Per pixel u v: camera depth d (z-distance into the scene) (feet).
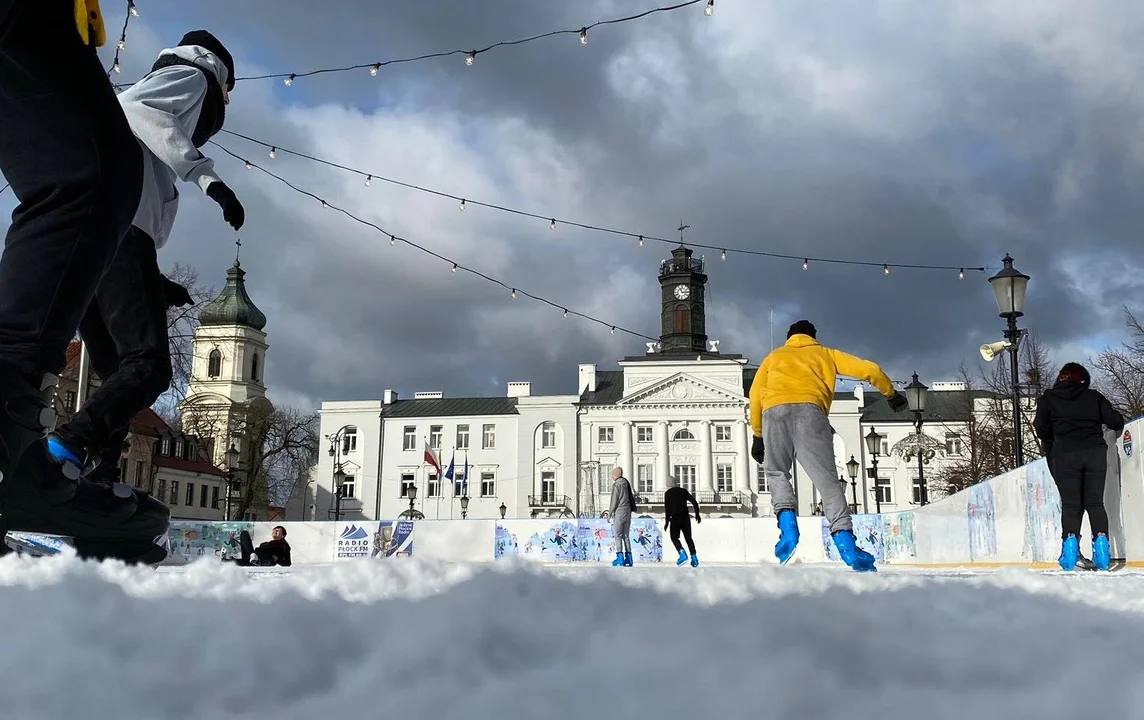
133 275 11.14
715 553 89.20
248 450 199.41
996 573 11.89
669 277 312.29
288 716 2.94
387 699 3.08
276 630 3.96
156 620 4.19
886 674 3.38
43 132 9.09
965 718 2.78
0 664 3.34
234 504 198.29
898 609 5.24
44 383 9.05
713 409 260.01
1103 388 115.24
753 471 257.75
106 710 2.96
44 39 8.91
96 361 11.62
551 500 262.47
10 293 8.96
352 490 270.46
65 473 9.43
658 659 3.59
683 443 260.83
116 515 9.99
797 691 3.04
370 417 272.72
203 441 193.57
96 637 3.77
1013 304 49.26
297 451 212.02
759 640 3.92
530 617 4.41
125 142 9.57
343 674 3.52
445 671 3.46
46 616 4.03
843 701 2.99
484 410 270.67
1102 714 2.70
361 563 7.36
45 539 10.79
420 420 271.90
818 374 22.49
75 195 9.21
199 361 293.43
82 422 10.70
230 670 3.40
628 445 261.24
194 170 11.34
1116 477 31.42
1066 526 28.32
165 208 11.76
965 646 3.91
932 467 242.99
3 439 8.82
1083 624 4.80
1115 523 31.68
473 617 4.24
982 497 47.44
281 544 62.44
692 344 305.94
